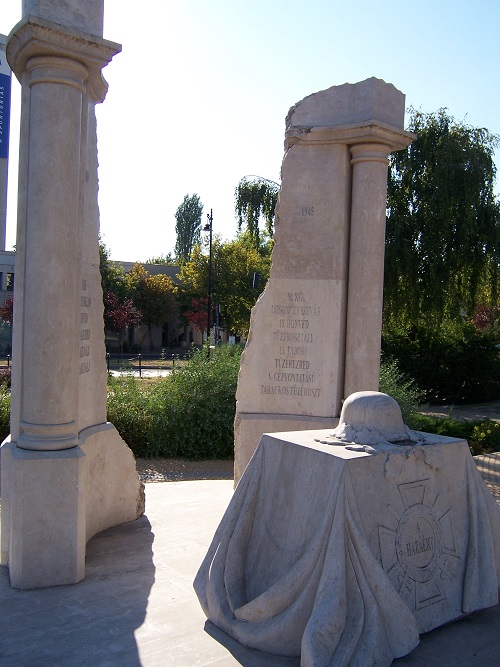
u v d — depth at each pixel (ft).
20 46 13.70
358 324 21.34
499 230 60.64
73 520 14.05
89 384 17.63
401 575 11.55
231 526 12.52
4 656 10.80
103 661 10.63
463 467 13.14
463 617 12.36
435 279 60.34
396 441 12.44
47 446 13.94
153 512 19.94
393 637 10.66
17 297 14.85
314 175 21.85
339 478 10.95
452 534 12.69
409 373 64.85
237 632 11.27
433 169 60.54
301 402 21.97
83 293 16.99
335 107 21.49
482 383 69.21
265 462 12.80
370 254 21.27
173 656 10.78
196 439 35.63
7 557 15.11
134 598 13.29
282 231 22.11
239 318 123.85
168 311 148.46
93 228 17.81
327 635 9.84
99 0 14.48
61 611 12.63
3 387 38.91
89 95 17.08
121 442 18.75
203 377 37.45
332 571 10.35
